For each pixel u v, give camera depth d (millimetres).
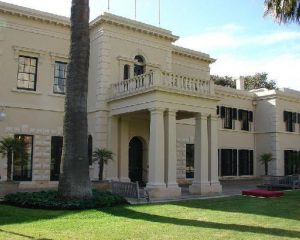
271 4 20125
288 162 35406
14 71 22844
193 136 30016
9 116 22516
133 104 21281
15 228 9836
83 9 15047
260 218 11961
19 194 15031
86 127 14656
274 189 25203
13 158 20359
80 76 14688
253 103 36031
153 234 9164
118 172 23375
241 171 34406
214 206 14938
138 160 25578
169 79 20250
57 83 24625
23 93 23094
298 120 37000
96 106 23719
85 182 14219
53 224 10461
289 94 35750
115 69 24156
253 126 36062
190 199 17688
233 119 34250
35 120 23422
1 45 22422
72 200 13703
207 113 21688
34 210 13047
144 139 25297
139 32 25406
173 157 19938
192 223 10828
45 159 23594
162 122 19672
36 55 23703
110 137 23219
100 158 20641
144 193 18594
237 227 10250
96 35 24516
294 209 14164
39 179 23250
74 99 14531
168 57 26891
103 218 11570
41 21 23812
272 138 34625
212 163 21703
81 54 14797
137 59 25531
